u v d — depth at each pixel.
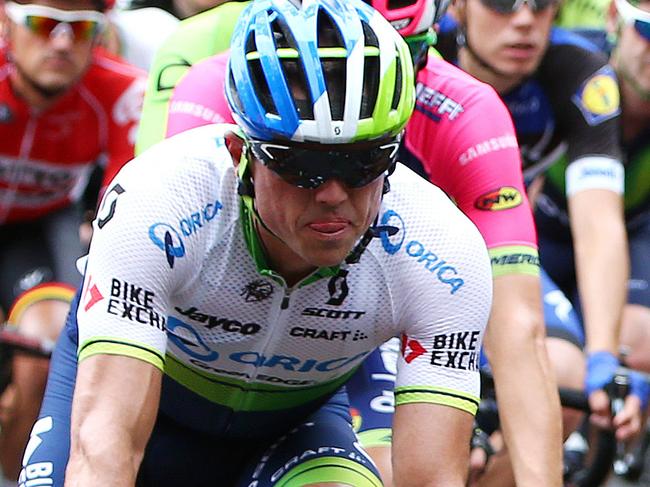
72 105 15.01
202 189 8.08
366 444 10.01
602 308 13.18
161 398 9.35
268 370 8.84
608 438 12.81
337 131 7.30
